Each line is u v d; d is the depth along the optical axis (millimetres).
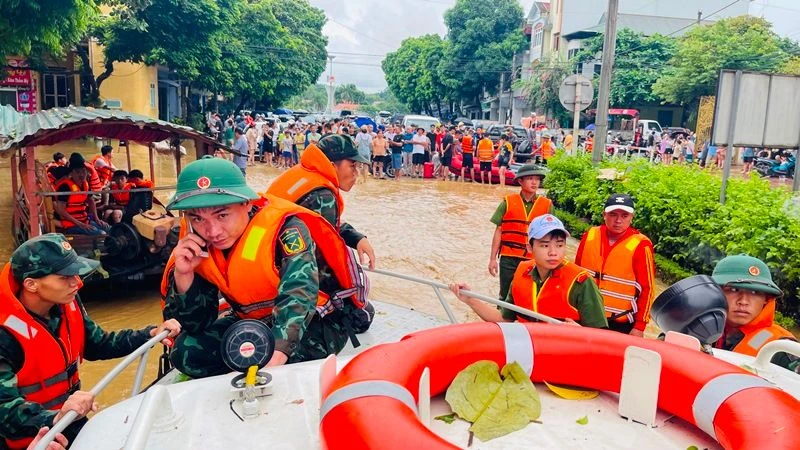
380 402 1650
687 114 40875
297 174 3869
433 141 23547
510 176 20781
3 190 14969
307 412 1980
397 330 4254
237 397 2061
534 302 3717
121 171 8914
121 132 8773
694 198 9570
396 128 24234
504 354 2086
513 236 6176
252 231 2738
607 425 1901
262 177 20844
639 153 29734
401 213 14461
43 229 7523
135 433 1561
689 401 1834
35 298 2979
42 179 8008
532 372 2086
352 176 4180
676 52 37750
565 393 2064
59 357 3045
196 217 2662
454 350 2055
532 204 6160
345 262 3365
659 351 1985
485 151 20969
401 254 10312
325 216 3801
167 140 9500
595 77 39594
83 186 8055
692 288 2555
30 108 26906
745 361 2488
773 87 9836
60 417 2385
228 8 34406
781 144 10070
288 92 52719
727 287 3381
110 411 2018
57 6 13320
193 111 45375
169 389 2109
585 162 14141
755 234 7652
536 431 1855
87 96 28266
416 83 68375
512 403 1935
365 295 3625
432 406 2002
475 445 1782
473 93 58000
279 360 2461
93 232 7871
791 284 7176
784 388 2232
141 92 32250
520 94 49625
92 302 7473
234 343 1998
